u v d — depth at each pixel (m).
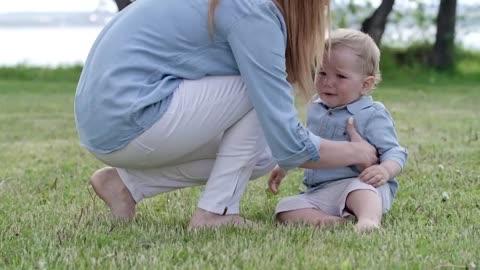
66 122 8.98
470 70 16.34
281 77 3.16
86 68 3.32
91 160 5.89
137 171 3.47
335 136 3.60
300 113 8.91
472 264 2.75
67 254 2.94
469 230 3.34
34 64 17.00
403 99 11.63
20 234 3.33
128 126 3.15
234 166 3.29
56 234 3.28
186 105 3.17
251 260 2.79
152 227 3.36
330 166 3.33
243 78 3.17
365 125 3.56
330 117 3.61
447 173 4.90
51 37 27.23
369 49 3.59
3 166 5.67
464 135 7.11
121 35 3.21
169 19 3.18
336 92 3.58
